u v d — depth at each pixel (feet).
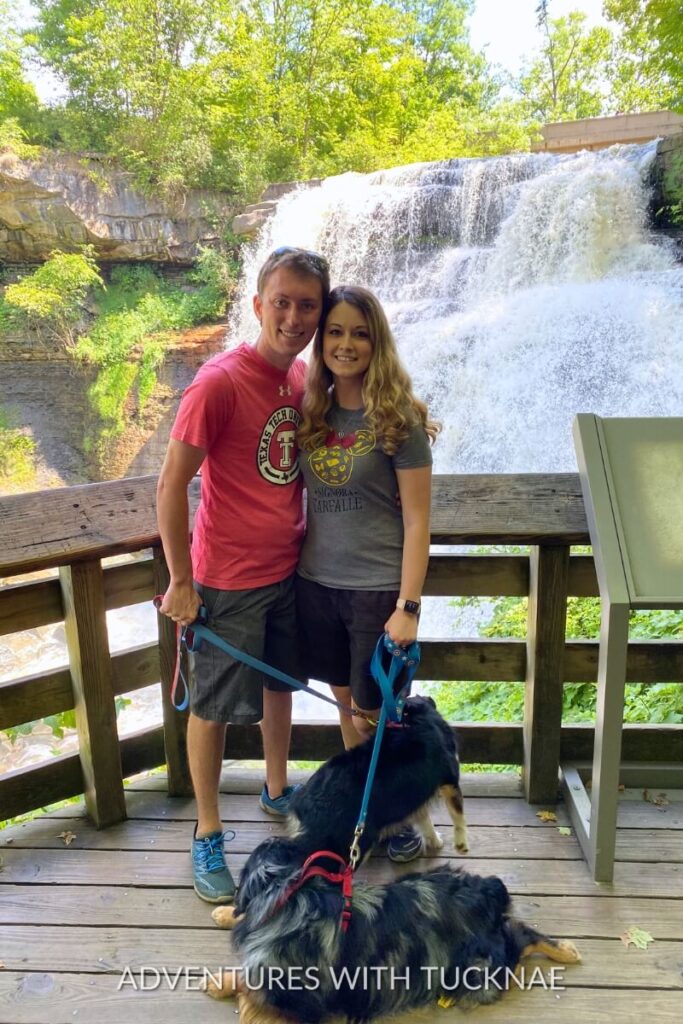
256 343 5.68
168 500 5.40
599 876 6.26
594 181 32.01
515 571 7.23
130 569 7.04
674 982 5.23
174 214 51.19
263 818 7.24
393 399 5.29
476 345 31.14
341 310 5.24
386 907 4.93
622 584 5.68
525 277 34.50
